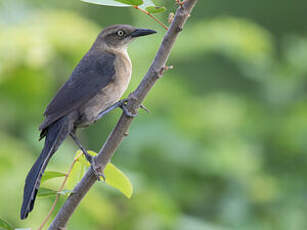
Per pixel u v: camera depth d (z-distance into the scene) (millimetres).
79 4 13672
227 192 12023
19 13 10875
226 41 13055
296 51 14258
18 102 11047
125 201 10516
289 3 17953
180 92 13125
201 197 11992
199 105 13102
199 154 11992
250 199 12000
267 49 14102
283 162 13352
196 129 12516
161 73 6199
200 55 14430
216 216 11906
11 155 9742
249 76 14039
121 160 12023
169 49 6160
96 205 9680
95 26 11062
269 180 12195
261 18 17969
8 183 9484
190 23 17062
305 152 13156
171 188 11789
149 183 11305
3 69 10172
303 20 18312
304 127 13148
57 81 11086
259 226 11734
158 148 11922
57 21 10531
